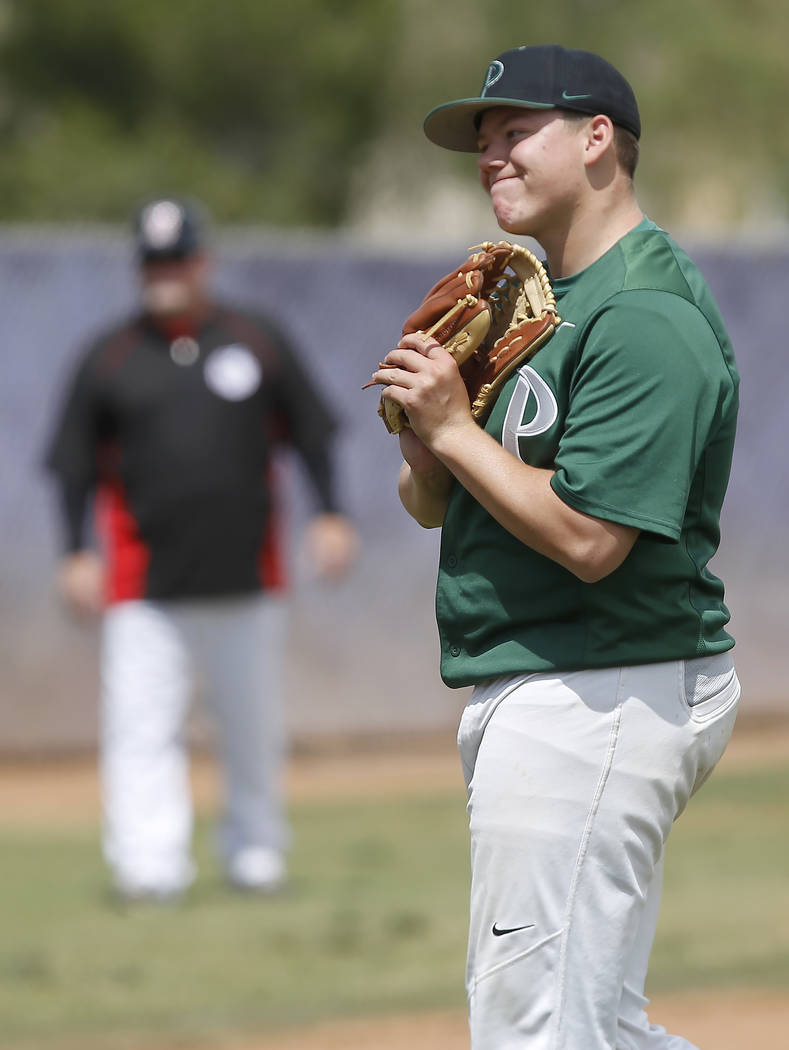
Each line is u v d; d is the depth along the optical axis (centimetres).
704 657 1077
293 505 3547
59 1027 1761
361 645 3622
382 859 2625
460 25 9381
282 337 2402
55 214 8394
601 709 1041
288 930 2169
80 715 3525
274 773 2389
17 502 3444
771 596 3784
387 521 3619
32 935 2158
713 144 8369
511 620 1069
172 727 2334
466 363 1109
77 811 3111
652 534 1017
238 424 2320
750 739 3672
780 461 3778
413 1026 1766
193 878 2514
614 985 1051
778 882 2392
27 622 3475
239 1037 1730
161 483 2284
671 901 2291
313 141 9419
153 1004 1842
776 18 8531
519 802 1046
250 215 8894
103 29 9100
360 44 9281
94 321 3462
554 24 8875
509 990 1055
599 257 1084
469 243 3931
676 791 1066
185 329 2333
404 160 9725
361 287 3584
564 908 1042
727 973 1936
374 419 3597
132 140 8994
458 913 2252
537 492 1012
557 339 1061
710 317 1073
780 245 3744
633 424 1004
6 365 3425
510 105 1071
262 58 9262
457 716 3691
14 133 9181
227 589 2306
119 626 2320
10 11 9275
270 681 2362
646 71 8681
